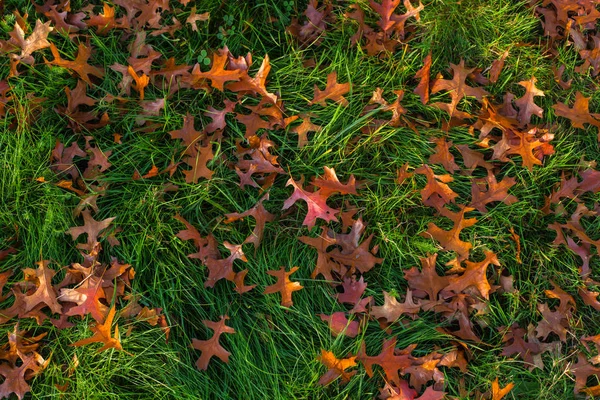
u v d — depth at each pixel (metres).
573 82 2.88
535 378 2.42
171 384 2.28
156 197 2.47
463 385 2.35
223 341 2.38
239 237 2.49
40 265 2.28
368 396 2.33
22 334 2.24
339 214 2.53
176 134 2.54
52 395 2.20
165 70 2.62
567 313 2.48
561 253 2.60
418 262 2.53
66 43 2.67
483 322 2.45
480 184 2.66
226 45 2.74
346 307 2.46
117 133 2.60
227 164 2.58
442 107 2.70
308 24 2.81
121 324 2.31
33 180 2.44
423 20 2.83
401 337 2.43
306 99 2.67
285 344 2.40
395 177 2.62
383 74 2.75
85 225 2.38
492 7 2.91
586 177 2.67
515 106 2.81
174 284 2.41
